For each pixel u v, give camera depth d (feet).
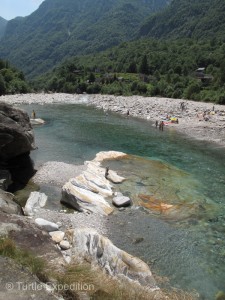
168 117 211.82
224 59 475.72
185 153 130.72
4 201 60.03
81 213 71.92
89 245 54.44
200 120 201.87
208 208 78.64
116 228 66.74
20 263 32.19
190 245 62.03
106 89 381.40
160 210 76.18
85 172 92.07
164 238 64.03
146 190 87.66
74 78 430.20
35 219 63.16
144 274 50.31
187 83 386.73
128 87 391.65
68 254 52.90
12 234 43.24
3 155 97.66
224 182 97.45
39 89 435.53
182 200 82.48
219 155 128.57
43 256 40.22
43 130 166.30
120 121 203.41
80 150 128.77
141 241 62.44
